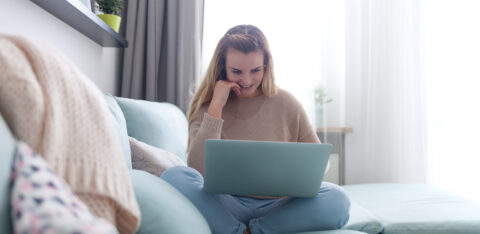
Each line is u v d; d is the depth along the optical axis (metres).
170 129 1.88
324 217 1.13
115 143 0.69
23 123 0.55
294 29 2.65
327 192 1.16
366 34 2.70
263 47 1.46
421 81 2.66
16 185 0.45
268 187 1.04
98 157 0.63
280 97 1.54
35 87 0.57
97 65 2.01
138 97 2.46
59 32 1.51
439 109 2.75
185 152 1.99
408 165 2.66
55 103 0.59
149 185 0.94
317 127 2.60
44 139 0.55
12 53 0.60
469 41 2.73
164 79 2.57
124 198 0.65
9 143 0.48
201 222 0.97
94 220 0.47
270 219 1.14
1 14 1.13
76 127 0.62
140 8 2.48
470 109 2.74
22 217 0.41
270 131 1.49
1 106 0.56
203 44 2.59
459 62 2.74
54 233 0.40
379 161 2.68
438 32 2.74
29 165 0.47
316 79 2.63
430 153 2.73
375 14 2.67
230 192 1.06
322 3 2.65
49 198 0.44
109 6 1.92
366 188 1.99
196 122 1.52
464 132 2.75
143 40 2.49
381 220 1.38
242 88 1.47
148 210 0.86
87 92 0.68
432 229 1.31
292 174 1.01
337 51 2.73
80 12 1.38
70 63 0.71
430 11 2.74
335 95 2.74
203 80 1.57
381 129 2.68
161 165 1.43
